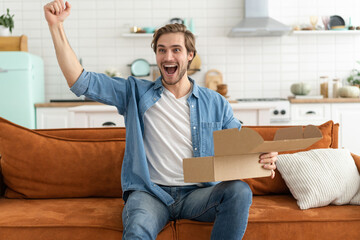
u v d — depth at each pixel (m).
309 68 5.18
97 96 1.80
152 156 1.81
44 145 2.05
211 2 5.13
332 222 1.68
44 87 5.16
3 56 4.50
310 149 2.12
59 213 1.78
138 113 1.84
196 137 1.83
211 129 1.87
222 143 1.44
